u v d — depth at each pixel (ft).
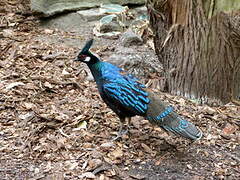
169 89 7.52
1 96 6.95
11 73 7.64
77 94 7.20
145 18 10.28
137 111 5.89
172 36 7.24
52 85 7.36
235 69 7.18
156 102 5.91
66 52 8.57
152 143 6.23
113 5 10.50
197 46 7.08
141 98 5.88
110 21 9.77
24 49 8.59
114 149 6.05
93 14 10.18
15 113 6.64
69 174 5.64
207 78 7.16
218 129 6.64
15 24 10.04
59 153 5.96
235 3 6.84
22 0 11.37
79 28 9.96
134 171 5.75
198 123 6.72
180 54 7.25
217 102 7.23
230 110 7.10
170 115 5.88
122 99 5.89
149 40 9.27
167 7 7.15
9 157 5.86
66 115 6.61
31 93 7.10
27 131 6.27
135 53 8.43
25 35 9.45
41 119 6.47
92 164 5.78
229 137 6.48
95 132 6.34
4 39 9.11
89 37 9.51
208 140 6.40
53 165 5.78
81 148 6.05
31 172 5.65
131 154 6.01
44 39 9.25
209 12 6.94
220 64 7.10
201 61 7.13
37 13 10.22
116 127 6.46
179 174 5.75
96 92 7.27
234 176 5.79
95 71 6.00
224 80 7.18
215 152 6.18
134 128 6.47
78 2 10.47
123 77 5.97
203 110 7.01
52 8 10.27
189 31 7.08
